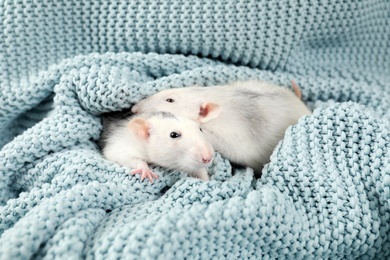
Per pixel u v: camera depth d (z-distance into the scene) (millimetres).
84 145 297
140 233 226
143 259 221
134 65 323
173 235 227
